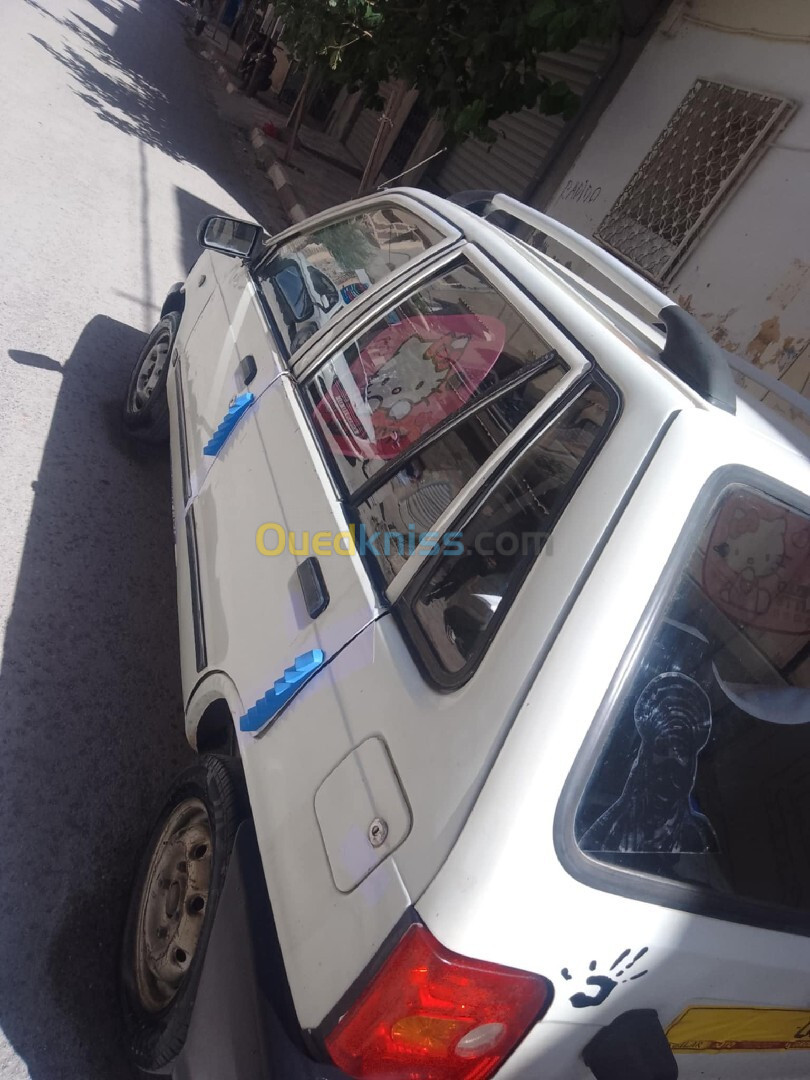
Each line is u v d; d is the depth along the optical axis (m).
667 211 6.36
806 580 1.73
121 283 5.47
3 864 2.09
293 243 3.23
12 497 3.20
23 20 10.88
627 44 7.44
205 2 24.83
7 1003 1.85
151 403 3.70
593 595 1.43
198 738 2.21
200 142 11.26
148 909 1.94
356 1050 1.32
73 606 2.95
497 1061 1.41
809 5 5.55
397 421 2.08
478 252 2.28
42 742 2.44
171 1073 1.70
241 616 2.04
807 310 4.96
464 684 1.45
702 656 1.61
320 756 1.57
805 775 1.82
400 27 8.13
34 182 6.21
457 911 1.25
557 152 8.12
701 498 1.54
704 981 1.58
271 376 2.54
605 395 1.68
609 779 1.43
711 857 1.61
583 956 1.38
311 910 1.42
